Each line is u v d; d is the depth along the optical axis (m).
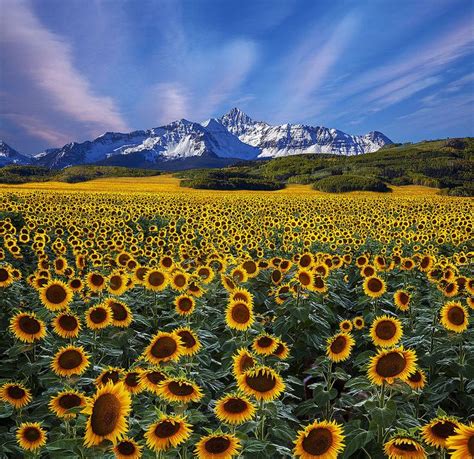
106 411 4.21
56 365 6.39
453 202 65.19
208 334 9.00
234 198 75.50
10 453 6.13
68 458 4.87
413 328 10.11
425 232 27.08
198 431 6.45
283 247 21.05
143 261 18.38
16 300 11.13
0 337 9.61
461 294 11.25
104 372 6.00
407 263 14.10
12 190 84.94
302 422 7.36
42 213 34.59
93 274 10.70
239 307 8.28
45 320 9.04
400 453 4.54
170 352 6.43
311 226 29.86
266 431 6.06
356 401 6.62
